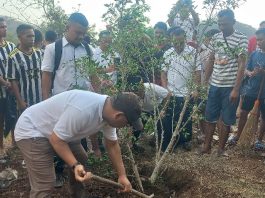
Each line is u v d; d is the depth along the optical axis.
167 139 5.70
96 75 4.38
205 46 5.35
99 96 3.17
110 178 4.61
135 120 3.04
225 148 5.98
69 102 3.17
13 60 5.34
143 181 4.67
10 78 5.34
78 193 4.13
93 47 5.12
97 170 4.70
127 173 4.79
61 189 4.53
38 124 3.38
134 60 4.58
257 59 5.72
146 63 4.96
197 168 5.00
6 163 5.37
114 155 3.58
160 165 4.61
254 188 4.52
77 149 3.81
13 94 5.59
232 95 5.25
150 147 5.74
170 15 4.86
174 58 5.39
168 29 5.94
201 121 6.37
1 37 5.61
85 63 4.25
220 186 4.50
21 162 5.41
